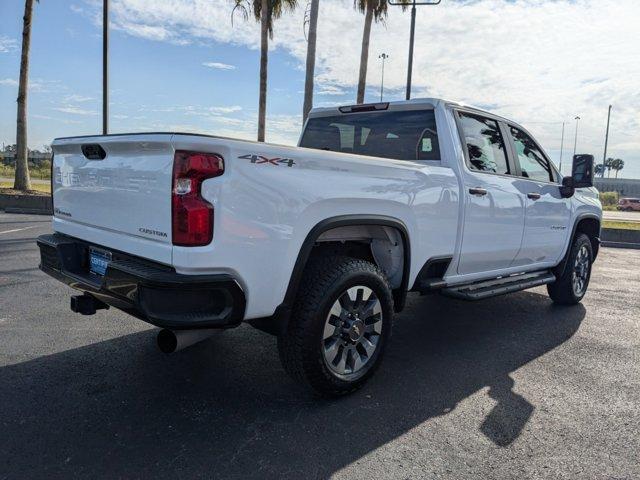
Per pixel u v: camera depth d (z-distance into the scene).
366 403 3.33
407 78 16.83
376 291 3.45
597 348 4.56
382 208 3.47
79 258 3.50
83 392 3.35
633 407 3.38
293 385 3.55
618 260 10.84
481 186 4.38
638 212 43.09
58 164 3.72
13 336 4.36
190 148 2.60
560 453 2.79
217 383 3.55
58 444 2.72
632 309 6.05
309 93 15.97
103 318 4.93
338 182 3.17
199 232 2.61
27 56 17.50
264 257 2.84
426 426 3.04
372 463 2.64
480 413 3.23
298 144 5.31
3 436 2.79
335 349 3.28
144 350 4.12
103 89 16.36
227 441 2.80
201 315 2.69
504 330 5.06
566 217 5.71
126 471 2.50
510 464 2.67
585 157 5.28
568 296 6.04
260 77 18.94
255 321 3.12
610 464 2.70
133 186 2.89
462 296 4.18
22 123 17.86
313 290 3.11
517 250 4.98
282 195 2.88
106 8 16.00
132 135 2.83
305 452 2.72
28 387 3.40
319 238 3.42
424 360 4.16
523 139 5.26
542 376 3.87
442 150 4.22
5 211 15.72
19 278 6.43
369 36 17.77
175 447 2.73
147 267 2.79
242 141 2.71
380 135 4.64
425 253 3.91
